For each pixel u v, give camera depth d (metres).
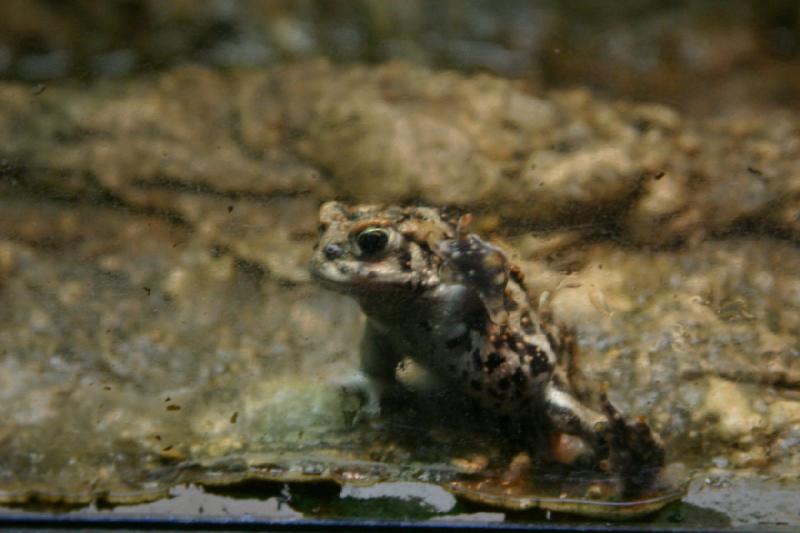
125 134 1.04
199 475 0.93
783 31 1.35
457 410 0.94
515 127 1.06
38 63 1.11
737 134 1.07
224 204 1.00
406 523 0.92
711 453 0.94
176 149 1.03
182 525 0.92
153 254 0.98
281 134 1.05
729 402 0.95
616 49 1.29
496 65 1.20
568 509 0.93
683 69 1.24
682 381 0.95
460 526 0.92
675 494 0.93
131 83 1.09
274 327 0.96
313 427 0.94
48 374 0.95
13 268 0.98
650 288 0.97
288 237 0.99
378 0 1.28
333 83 1.10
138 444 0.93
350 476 0.93
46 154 1.03
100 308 0.96
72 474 0.93
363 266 0.94
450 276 0.94
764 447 0.94
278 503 0.92
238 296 0.97
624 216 1.00
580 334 0.96
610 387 0.95
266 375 0.95
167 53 1.15
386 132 1.04
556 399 0.94
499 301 0.94
